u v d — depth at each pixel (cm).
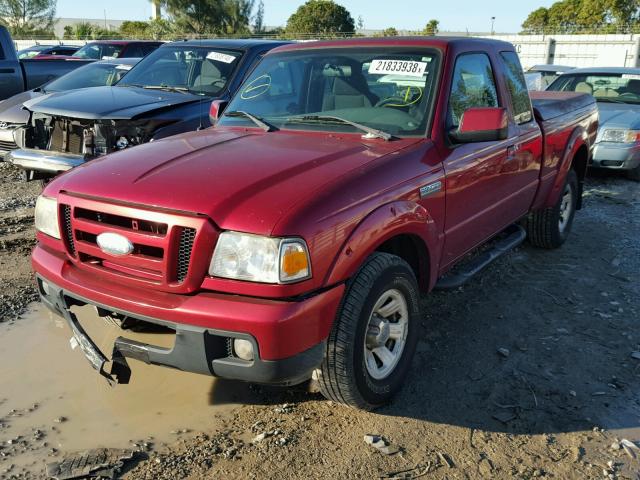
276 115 410
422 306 466
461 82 393
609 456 297
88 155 626
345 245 282
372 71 396
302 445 301
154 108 629
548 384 359
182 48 759
